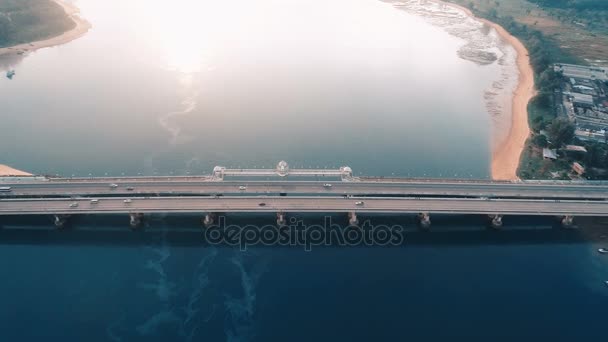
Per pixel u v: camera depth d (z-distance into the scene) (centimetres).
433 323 16800
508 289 18400
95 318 16775
